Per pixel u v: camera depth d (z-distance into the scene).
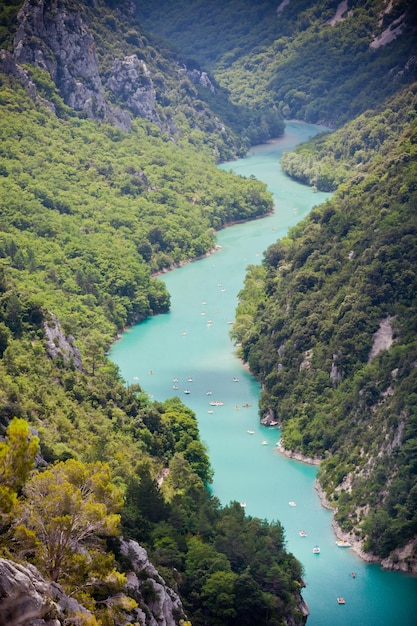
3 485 182.00
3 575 167.88
